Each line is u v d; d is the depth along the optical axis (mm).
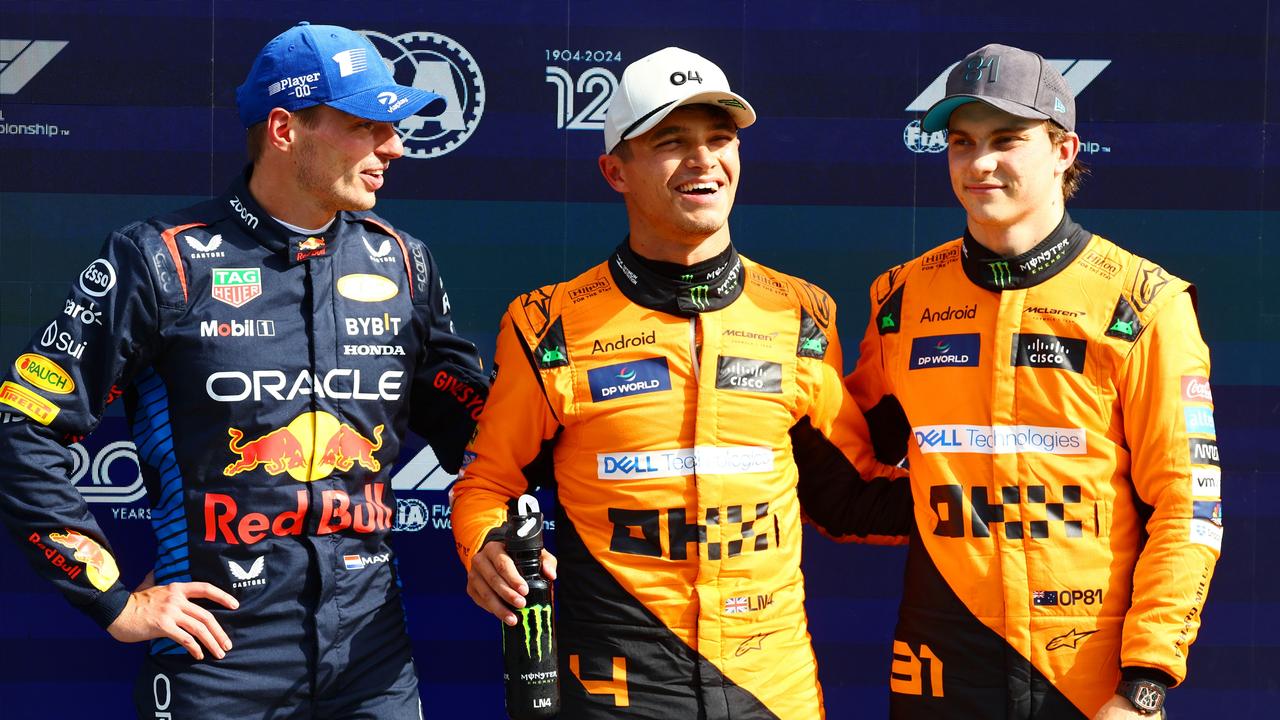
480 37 7562
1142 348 5527
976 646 5656
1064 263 5723
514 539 5488
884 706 7754
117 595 5484
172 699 5668
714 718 5613
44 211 7508
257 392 5676
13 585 7562
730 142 5754
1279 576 7547
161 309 5594
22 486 5391
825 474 6242
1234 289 7547
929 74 7582
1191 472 5375
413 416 6680
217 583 5672
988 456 5684
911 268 6195
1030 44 7555
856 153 7598
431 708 7711
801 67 7582
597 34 7578
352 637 5848
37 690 7582
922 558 5848
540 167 7625
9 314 7508
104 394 5551
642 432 5730
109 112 7508
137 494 7562
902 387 5992
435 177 7598
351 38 5848
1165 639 5250
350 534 5863
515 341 6012
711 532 5672
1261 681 7562
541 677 5504
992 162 5566
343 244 6027
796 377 5926
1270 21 7500
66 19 7473
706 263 5812
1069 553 5566
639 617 5684
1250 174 7547
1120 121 7547
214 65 7531
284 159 5754
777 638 5754
